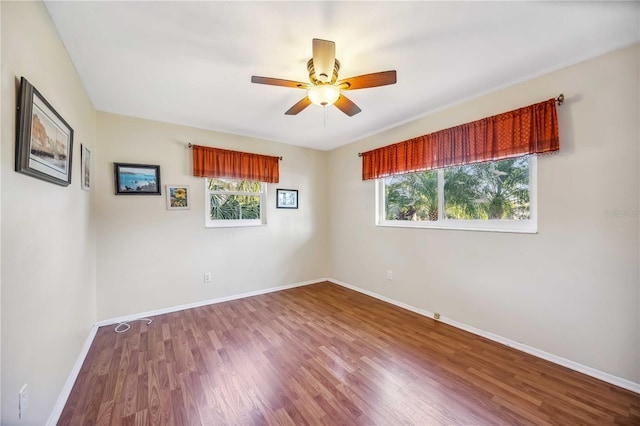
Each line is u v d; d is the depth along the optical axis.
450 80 2.33
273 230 4.16
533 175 2.35
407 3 1.46
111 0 1.42
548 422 1.55
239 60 2.00
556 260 2.16
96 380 1.94
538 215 2.26
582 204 2.03
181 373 2.03
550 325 2.19
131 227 3.05
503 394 1.79
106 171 2.92
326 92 1.90
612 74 1.90
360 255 4.12
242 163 3.79
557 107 2.15
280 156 4.23
